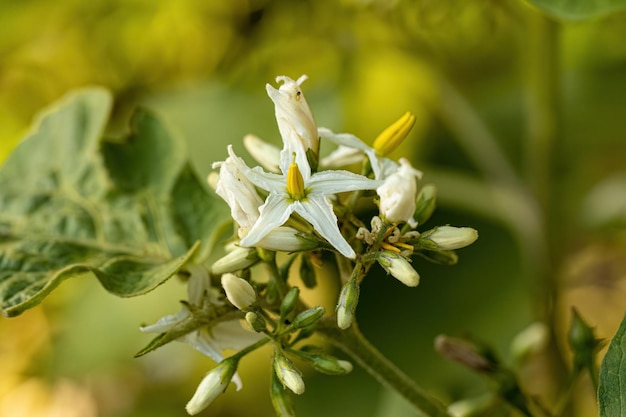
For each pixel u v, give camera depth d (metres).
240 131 0.50
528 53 0.44
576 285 0.57
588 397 0.51
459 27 0.50
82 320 0.55
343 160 0.33
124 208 0.36
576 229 0.50
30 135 0.37
